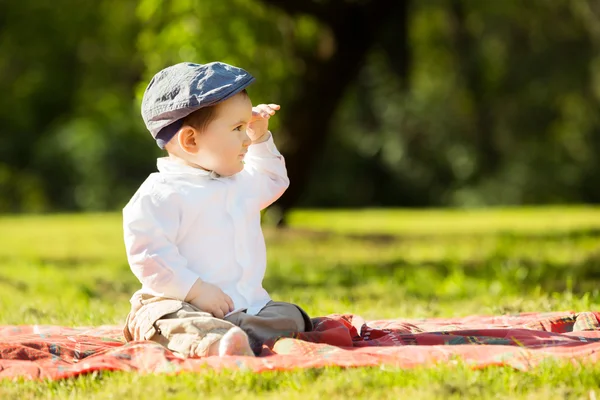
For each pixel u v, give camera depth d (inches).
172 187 244.8
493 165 1793.8
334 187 1815.9
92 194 1743.4
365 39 845.2
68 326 327.9
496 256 692.1
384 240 907.4
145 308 243.0
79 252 837.2
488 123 1758.1
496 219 1262.3
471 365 210.8
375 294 471.5
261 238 259.0
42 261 747.4
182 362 217.9
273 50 776.9
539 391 194.4
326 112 861.8
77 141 1722.4
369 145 1798.7
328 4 813.9
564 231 942.4
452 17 1395.2
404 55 1152.8
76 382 213.3
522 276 524.7
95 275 624.4
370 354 222.5
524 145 1764.3
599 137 1747.0
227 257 247.4
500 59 1617.9
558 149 1758.1
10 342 248.7
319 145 880.9
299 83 847.7
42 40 1363.2
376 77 1729.8
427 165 1796.3
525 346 233.8
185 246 245.4
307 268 632.4
